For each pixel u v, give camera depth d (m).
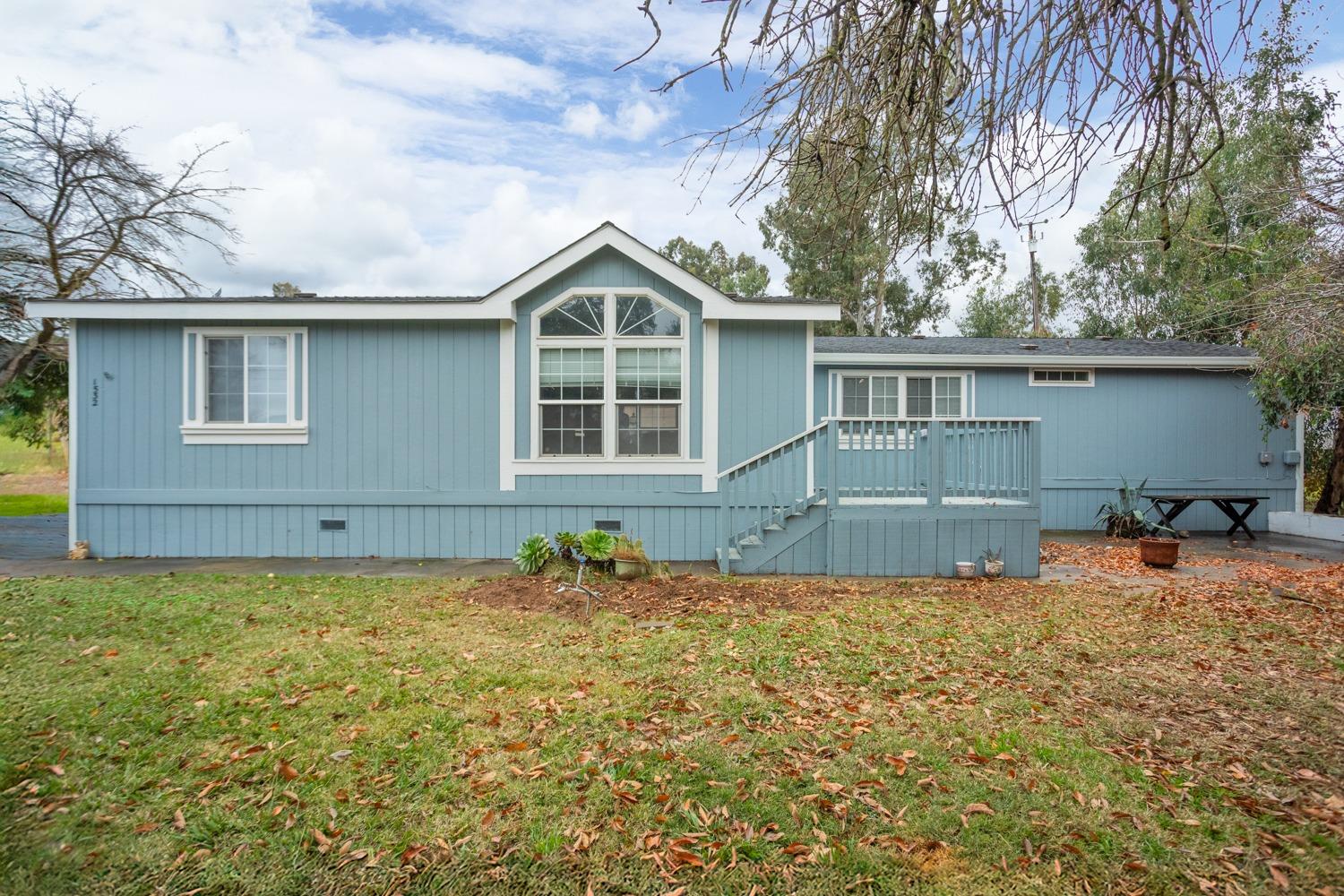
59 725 3.61
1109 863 2.50
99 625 5.48
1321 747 3.43
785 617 5.88
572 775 3.12
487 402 8.94
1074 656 4.87
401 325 8.94
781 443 8.72
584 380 8.88
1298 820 2.76
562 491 8.89
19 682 4.22
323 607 6.19
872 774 3.13
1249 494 12.64
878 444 10.85
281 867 2.50
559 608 6.16
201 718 3.72
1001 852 2.57
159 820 2.77
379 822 2.77
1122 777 3.11
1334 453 12.48
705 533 8.88
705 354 8.84
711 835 2.68
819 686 4.25
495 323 8.92
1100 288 23.42
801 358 8.87
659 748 3.39
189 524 8.94
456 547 8.92
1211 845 2.60
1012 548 7.88
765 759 3.29
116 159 11.89
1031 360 12.21
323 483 8.97
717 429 8.86
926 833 2.68
